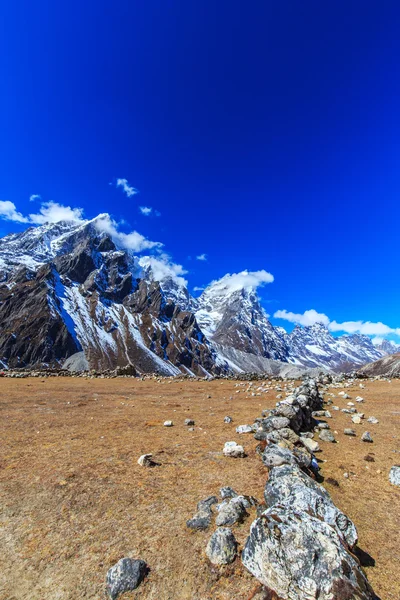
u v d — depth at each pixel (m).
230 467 9.93
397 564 6.05
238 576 5.59
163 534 6.77
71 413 18.20
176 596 5.30
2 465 10.18
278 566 4.98
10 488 8.70
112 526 7.10
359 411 19.27
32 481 9.09
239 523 6.90
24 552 6.40
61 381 35.97
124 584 5.45
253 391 28.91
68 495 8.35
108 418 16.94
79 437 13.23
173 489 8.63
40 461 10.53
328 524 5.59
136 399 24.00
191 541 6.52
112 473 9.60
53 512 7.64
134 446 12.04
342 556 4.91
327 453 11.75
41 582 5.71
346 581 4.59
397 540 6.78
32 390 27.50
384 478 9.63
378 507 8.02
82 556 6.27
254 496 8.10
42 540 6.72
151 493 8.43
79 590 5.54
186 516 7.39
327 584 4.58
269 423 12.84
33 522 7.30
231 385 35.22
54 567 6.02
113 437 13.25
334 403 22.48
